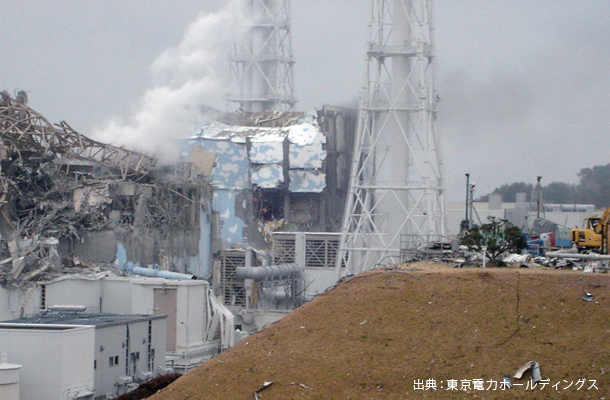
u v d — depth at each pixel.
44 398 136.50
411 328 88.56
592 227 145.00
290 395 83.50
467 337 85.88
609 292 88.00
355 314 92.56
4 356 127.44
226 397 85.31
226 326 194.25
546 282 91.25
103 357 149.38
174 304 189.88
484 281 93.31
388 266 112.12
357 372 84.44
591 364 79.62
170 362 179.50
